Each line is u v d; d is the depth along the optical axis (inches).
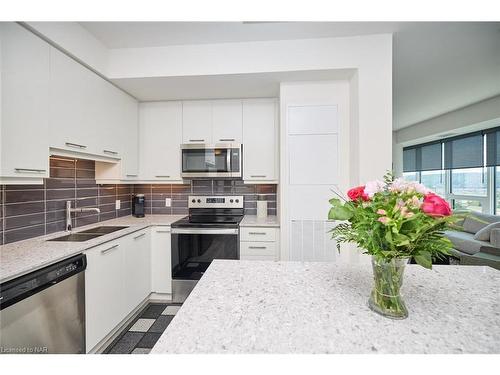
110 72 78.9
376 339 23.2
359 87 72.5
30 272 44.9
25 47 51.1
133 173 96.2
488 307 28.4
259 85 86.0
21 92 50.2
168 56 78.0
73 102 64.8
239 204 108.3
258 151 98.0
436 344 22.5
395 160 213.6
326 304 29.5
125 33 70.7
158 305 89.4
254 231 87.4
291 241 82.6
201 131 99.9
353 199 28.4
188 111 100.2
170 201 111.6
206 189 111.1
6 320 40.8
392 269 26.7
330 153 81.2
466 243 122.8
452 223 23.4
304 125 82.0
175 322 25.9
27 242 59.8
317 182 81.6
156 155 100.9
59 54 60.2
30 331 44.4
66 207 72.7
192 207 109.7
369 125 72.3
